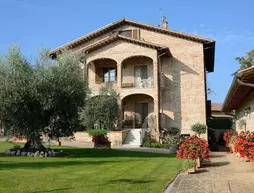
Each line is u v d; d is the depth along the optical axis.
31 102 15.13
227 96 13.91
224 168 11.62
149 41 29.25
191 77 27.86
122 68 28.53
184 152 11.20
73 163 12.99
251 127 14.34
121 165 12.51
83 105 17.05
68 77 15.84
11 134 15.78
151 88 26.28
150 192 7.43
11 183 8.30
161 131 25.84
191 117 27.42
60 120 16.00
